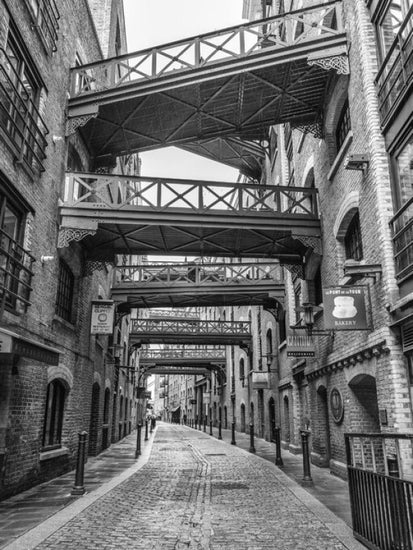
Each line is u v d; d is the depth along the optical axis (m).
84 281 13.09
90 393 13.89
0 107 7.46
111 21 17.47
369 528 4.86
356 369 9.17
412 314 6.82
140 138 13.28
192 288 18.33
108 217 11.16
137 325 27.97
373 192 8.30
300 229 12.03
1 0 7.58
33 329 8.99
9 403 7.73
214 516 6.45
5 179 7.67
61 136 10.95
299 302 16.50
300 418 15.61
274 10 17.94
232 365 33.91
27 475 8.51
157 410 118.31
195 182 11.89
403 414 7.21
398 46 7.81
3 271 7.55
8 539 5.19
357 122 9.34
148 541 5.20
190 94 11.44
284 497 7.88
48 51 9.92
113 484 9.10
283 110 12.25
